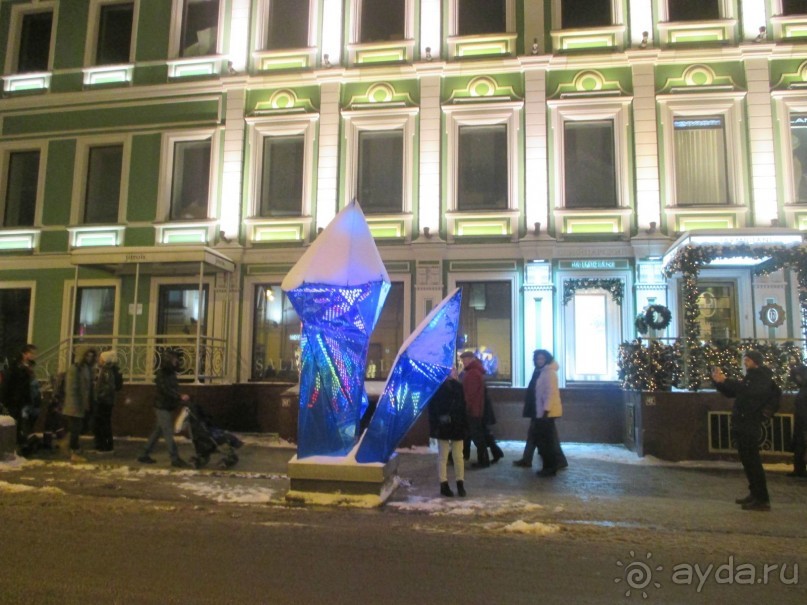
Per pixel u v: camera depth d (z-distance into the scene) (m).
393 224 14.86
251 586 4.89
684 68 14.34
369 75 15.34
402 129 15.20
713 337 13.52
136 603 4.50
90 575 5.12
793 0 14.47
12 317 16.33
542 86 14.63
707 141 14.27
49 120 16.67
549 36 14.90
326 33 15.75
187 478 9.30
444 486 8.34
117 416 13.70
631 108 14.34
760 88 14.00
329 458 7.99
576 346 13.96
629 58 14.36
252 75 15.70
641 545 6.26
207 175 15.98
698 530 6.85
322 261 8.05
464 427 8.34
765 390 7.84
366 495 7.79
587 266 14.01
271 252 15.16
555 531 6.73
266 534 6.47
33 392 11.20
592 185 14.45
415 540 6.32
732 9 14.39
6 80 17.11
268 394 14.50
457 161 14.88
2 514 7.24
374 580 5.09
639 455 11.38
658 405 11.27
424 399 8.14
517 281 14.23
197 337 13.74
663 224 13.93
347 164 15.23
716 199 14.09
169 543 6.10
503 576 5.26
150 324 15.47
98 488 8.61
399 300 14.69
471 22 15.37
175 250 13.84
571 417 13.50
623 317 13.83
